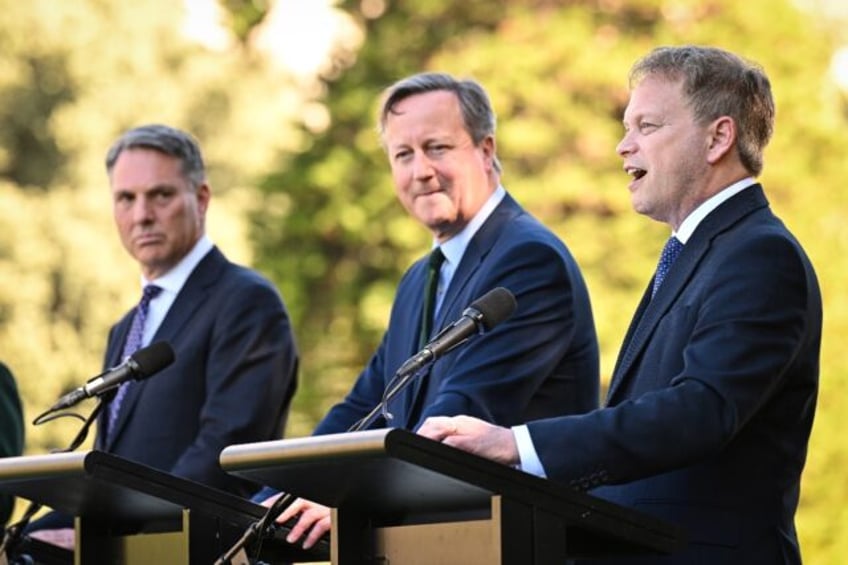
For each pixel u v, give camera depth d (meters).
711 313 7.28
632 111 7.80
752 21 23.80
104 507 8.20
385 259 25.22
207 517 7.95
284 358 10.98
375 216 25.20
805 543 21.06
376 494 6.76
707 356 7.16
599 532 6.54
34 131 29.17
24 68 29.36
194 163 11.43
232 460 6.63
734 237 7.52
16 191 28.72
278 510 7.27
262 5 29.69
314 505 8.14
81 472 7.61
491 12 25.02
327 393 25.02
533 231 9.48
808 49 23.84
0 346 27.86
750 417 7.18
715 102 7.68
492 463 6.34
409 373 7.20
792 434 7.43
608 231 23.55
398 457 6.19
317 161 25.72
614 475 6.99
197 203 11.40
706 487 7.35
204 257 11.28
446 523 6.73
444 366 9.27
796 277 7.33
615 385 7.65
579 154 24.02
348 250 25.50
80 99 29.41
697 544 7.31
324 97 25.97
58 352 28.17
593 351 9.50
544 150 24.06
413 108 9.71
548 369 9.19
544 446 6.98
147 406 10.89
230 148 29.91
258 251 25.97
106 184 29.12
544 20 24.44
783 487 7.40
